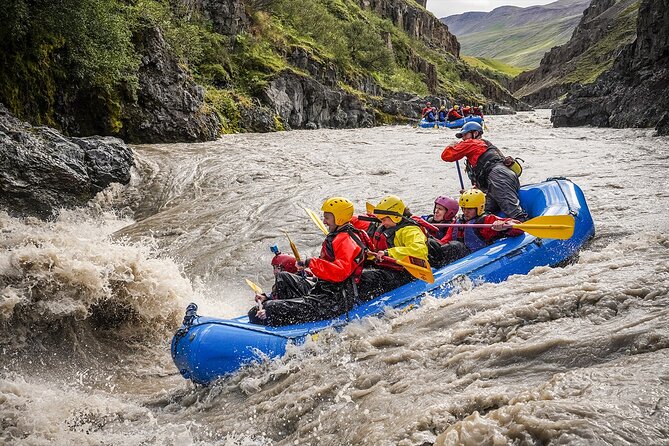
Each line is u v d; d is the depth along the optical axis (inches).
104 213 453.1
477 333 151.3
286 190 455.2
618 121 974.4
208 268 319.6
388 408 134.3
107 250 256.5
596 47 4463.6
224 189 482.3
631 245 191.5
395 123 1389.0
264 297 200.4
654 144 630.5
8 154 422.9
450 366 142.7
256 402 164.9
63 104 629.3
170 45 840.9
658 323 126.4
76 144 481.1
